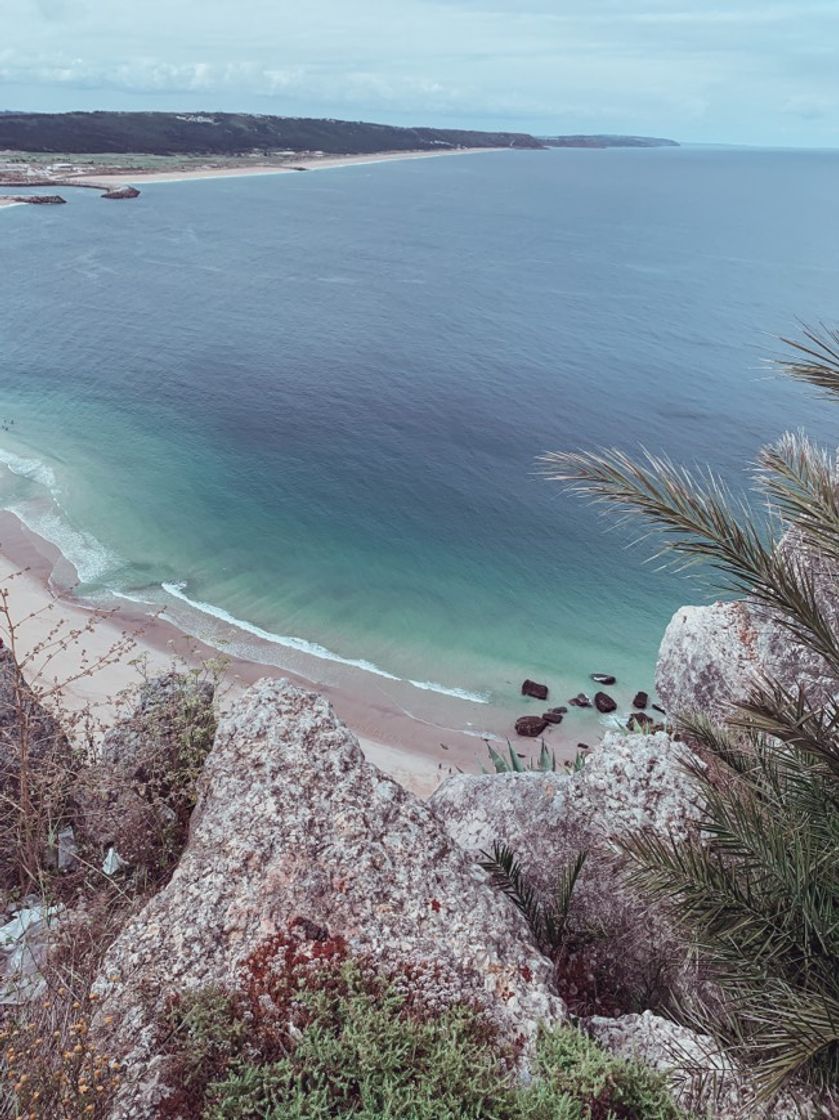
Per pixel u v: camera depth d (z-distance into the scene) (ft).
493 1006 17.60
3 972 19.17
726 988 17.04
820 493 16.51
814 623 15.96
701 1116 15.76
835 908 16.76
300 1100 14.70
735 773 19.48
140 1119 14.67
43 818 22.03
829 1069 14.51
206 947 17.90
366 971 17.60
